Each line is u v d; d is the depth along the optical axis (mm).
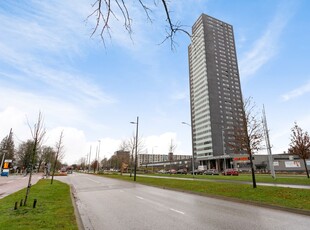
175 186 22953
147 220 8906
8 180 33281
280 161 62156
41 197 13609
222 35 144625
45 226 6988
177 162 122812
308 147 29219
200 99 139875
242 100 21875
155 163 144250
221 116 131500
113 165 111688
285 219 9031
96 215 9883
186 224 8266
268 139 30875
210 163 115188
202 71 139625
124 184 28484
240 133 19875
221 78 138125
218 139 126500
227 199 14820
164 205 12539
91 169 123125
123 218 9273
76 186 25375
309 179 25344
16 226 6898
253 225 8102
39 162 67875
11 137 75188
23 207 10117
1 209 9656
